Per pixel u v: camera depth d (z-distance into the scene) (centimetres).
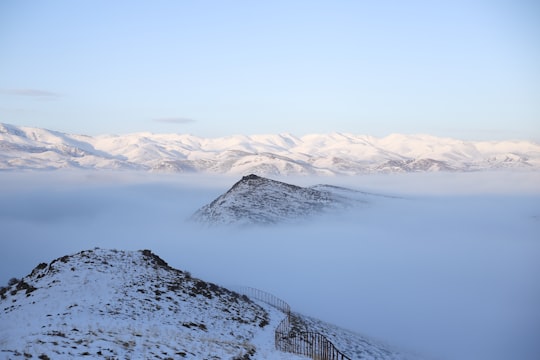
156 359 1958
